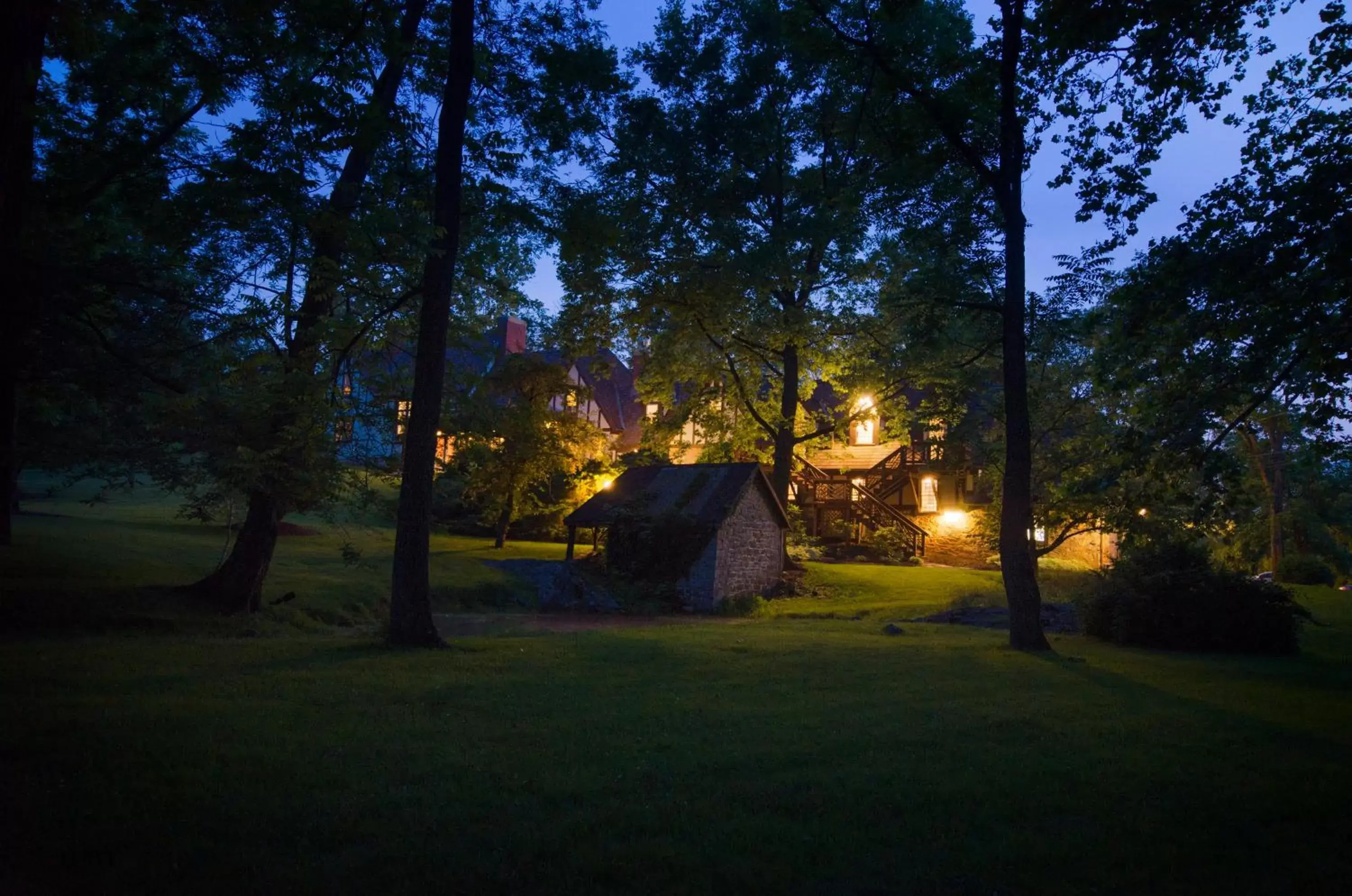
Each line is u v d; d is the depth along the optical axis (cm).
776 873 454
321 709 821
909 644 1647
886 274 2920
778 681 1110
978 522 2869
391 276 1617
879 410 3378
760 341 3325
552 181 1750
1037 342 2412
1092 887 452
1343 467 4222
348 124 1282
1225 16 1143
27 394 1686
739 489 3081
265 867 438
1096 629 1855
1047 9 1221
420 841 482
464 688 971
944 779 641
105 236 1539
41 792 533
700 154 3002
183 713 768
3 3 868
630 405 5831
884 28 1817
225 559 2561
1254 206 1132
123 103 1461
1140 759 721
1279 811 584
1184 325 1180
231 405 1711
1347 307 1038
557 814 540
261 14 1270
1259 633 1645
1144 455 1169
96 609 1669
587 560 3153
